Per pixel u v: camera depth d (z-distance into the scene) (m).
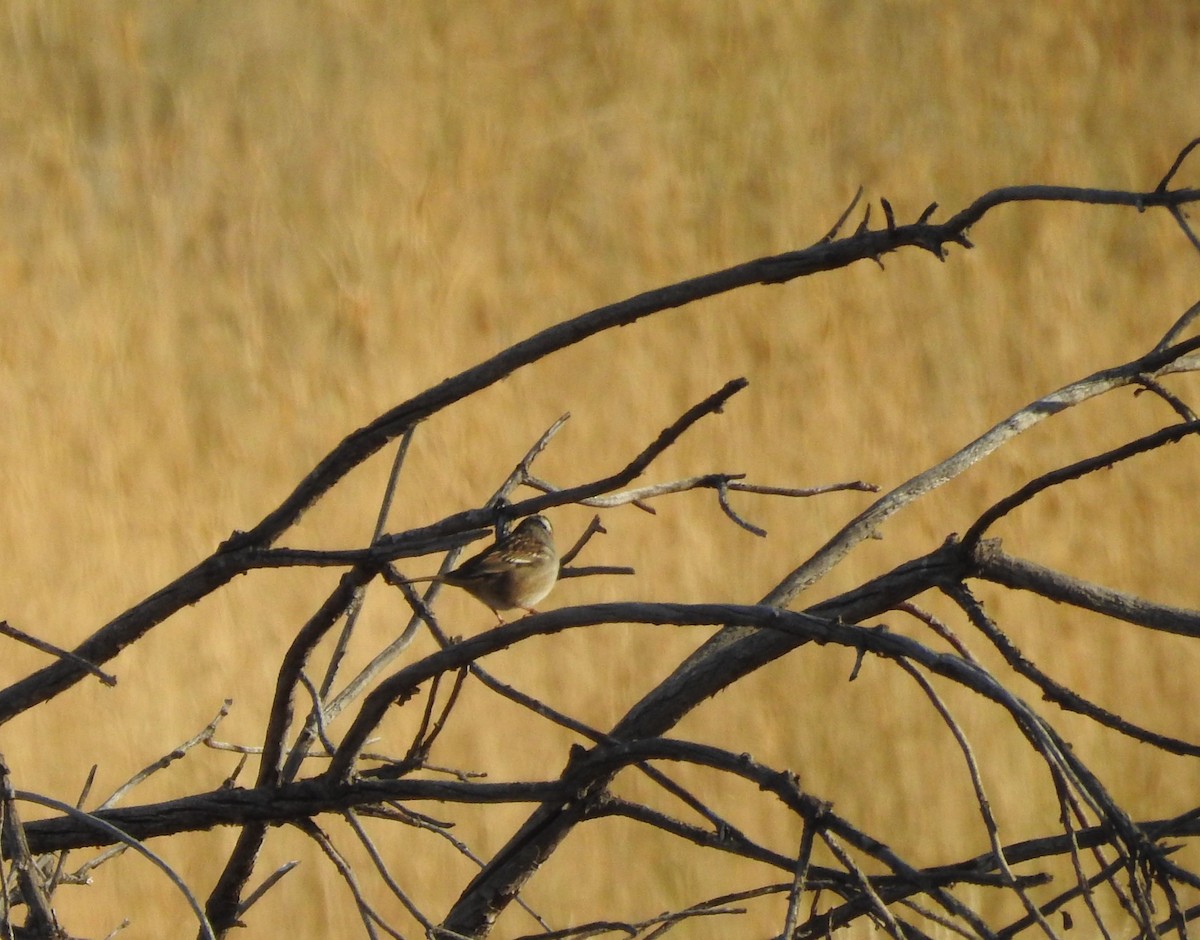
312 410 52.44
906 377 56.09
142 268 60.44
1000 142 74.12
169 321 57.06
